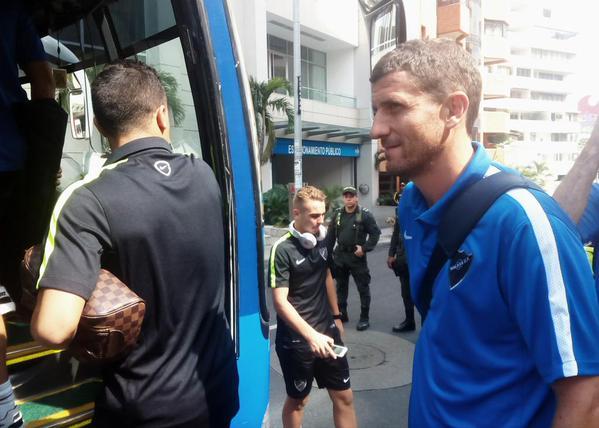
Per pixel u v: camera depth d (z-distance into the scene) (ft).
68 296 3.86
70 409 5.05
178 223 4.57
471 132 3.85
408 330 18.11
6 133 6.08
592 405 3.23
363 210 18.60
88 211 4.13
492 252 3.49
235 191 6.39
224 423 5.10
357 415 11.91
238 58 6.50
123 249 4.24
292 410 9.05
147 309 4.43
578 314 3.24
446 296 3.82
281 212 52.70
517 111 228.43
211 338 4.96
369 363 15.11
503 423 3.61
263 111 50.70
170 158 4.87
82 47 8.20
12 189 6.55
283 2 59.57
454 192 3.74
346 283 19.20
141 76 4.97
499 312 3.54
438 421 3.92
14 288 6.40
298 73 42.24
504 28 121.49
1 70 6.20
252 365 6.56
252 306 6.62
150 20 6.84
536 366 3.41
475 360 3.69
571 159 236.84
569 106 236.43
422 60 3.62
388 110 3.74
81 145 8.66
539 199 3.47
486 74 117.91
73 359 5.64
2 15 6.24
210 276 4.92
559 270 3.25
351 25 71.20
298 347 8.63
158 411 4.36
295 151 42.78
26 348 5.26
